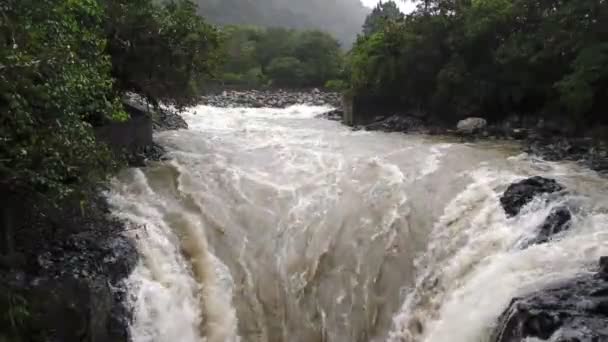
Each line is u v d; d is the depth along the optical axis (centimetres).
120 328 1072
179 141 2080
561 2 2231
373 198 1588
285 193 1641
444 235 1408
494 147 2045
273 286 1383
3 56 821
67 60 934
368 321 1328
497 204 1427
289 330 1334
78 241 1158
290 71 5825
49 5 973
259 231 1494
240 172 1764
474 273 1237
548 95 2275
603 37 1994
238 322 1300
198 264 1348
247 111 3572
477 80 2484
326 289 1384
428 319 1255
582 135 2067
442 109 2684
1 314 909
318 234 1483
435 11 2733
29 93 869
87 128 1080
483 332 1059
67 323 989
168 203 1510
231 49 6347
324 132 2542
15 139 875
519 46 2284
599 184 1494
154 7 1805
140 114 1886
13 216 1029
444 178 1656
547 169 1684
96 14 1353
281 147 2084
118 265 1140
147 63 1747
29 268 1027
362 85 2916
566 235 1191
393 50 2811
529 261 1118
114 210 1383
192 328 1228
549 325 863
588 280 984
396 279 1370
